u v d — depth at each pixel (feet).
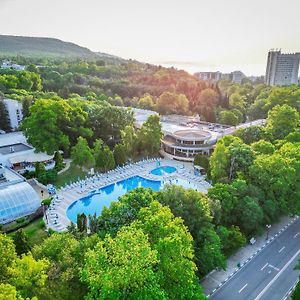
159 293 81.20
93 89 471.62
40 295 86.38
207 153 291.38
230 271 137.08
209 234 127.85
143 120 346.13
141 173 244.42
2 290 71.26
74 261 98.63
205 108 422.41
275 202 170.09
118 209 124.47
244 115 437.58
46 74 498.69
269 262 143.84
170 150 300.81
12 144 253.85
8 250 94.07
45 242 107.55
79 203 193.88
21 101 313.94
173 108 446.19
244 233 161.38
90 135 259.60
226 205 153.89
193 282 101.45
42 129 234.99
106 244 90.63
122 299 80.74
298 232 169.99
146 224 104.99
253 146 219.20
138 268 80.18
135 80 589.73
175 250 93.04
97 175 231.30
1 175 190.80
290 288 127.44
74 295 91.61
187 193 137.08
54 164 233.55
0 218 154.30
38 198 171.83
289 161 182.09
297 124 291.17
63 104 258.57
